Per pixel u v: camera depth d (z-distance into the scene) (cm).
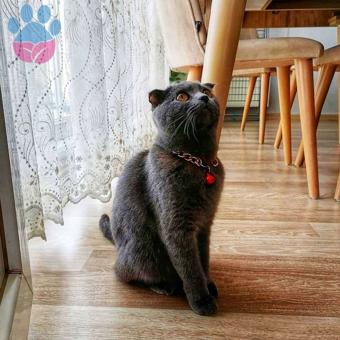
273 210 132
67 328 68
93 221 123
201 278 75
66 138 104
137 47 160
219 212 129
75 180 109
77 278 86
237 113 433
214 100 82
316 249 100
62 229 116
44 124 90
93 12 104
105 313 72
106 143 115
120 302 77
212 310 71
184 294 80
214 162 80
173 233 75
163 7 133
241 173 189
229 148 265
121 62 129
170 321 70
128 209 84
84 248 103
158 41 189
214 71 95
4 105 58
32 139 81
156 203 77
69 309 74
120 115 125
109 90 120
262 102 281
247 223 119
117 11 122
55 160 94
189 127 76
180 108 77
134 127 158
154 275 82
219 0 92
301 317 70
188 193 74
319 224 118
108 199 119
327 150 248
